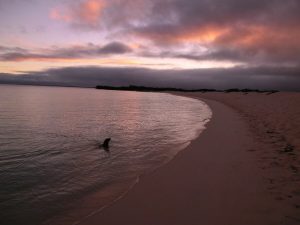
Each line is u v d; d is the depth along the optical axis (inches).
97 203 201.5
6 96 2444.6
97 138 495.2
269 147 327.9
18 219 182.4
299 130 403.9
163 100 2262.6
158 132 551.2
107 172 280.5
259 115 682.2
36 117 862.5
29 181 260.5
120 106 1440.7
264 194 192.4
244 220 157.0
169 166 270.7
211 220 159.3
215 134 443.8
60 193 227.6
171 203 186.2
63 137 514.9
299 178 220.4
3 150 401.7
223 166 263.9
